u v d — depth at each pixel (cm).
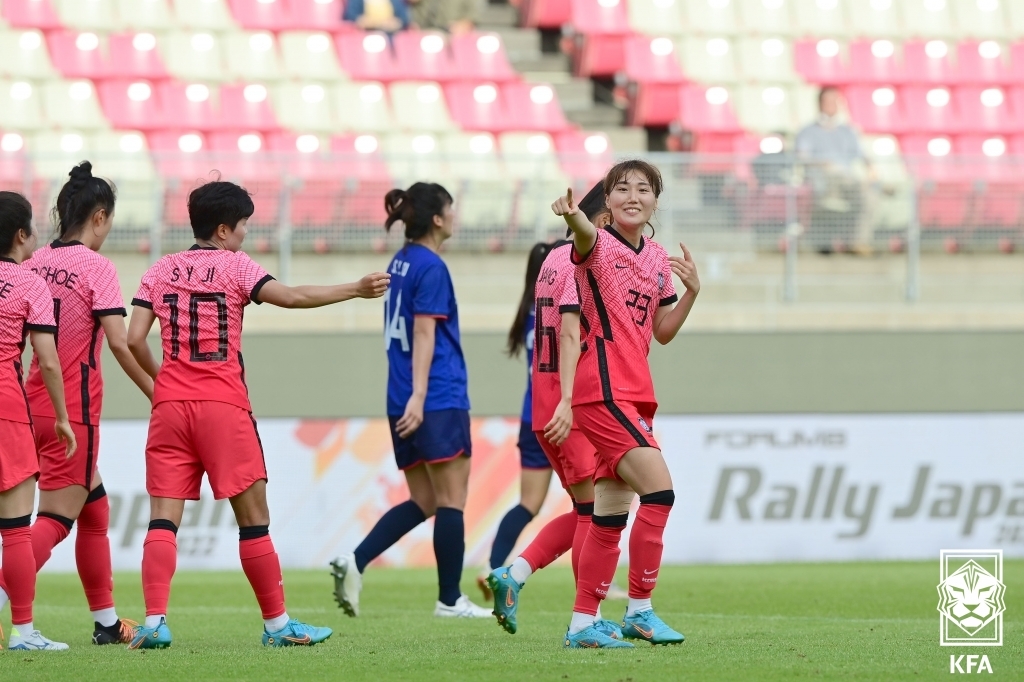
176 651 1684
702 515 3834
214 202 1759
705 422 3859
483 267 4188
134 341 1770
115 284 1864
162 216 4038
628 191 1662
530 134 5419
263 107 5397
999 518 3969
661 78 5909
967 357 4128
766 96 5762
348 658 1583
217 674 1441
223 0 6072
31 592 1769
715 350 4025
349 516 3800
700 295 4222
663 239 4241
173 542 1745
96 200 1900
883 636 1894
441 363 2295
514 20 6669
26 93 5228
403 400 2325
